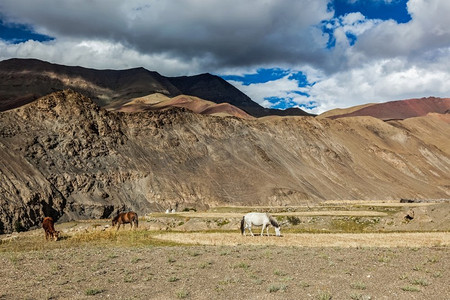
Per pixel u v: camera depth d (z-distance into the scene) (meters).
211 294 12.32
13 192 92.94
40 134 121.88
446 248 21.33
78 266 17.17
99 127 138.75
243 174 144.38
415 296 11.70
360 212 58.62
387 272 15.06
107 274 15.55
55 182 108.12
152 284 13.85
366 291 12.27
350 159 196.50
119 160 130.25
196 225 50.94
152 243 27.05
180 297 12.03
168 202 120.31
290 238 29.41
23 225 86.75
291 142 186.25
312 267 16.14
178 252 20.70
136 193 122.25
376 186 174.50
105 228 45.81
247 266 16.55
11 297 12.16
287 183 145.50
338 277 14.27
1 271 16.03
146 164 135.00
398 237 29.77
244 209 75.50
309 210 67.94
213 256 19.30
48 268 16.62
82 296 12.35
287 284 13.29
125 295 12.47
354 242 25.81
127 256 19.72
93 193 113.75
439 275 14.27
